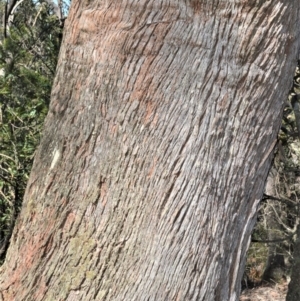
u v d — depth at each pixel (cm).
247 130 151
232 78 147
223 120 148
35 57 618
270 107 155
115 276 145
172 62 146
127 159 147
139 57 146
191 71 145
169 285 145
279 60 153
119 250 146
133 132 147
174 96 146
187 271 146
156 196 145
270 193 895
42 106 497
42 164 161
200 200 146
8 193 485
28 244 158
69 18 163
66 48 161
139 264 144
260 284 1192
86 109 152
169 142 146
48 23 639
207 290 149
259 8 145
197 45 145
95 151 150
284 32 152
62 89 160
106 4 152
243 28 146
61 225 152
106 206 147
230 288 158
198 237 146
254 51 148
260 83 150
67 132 155
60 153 156
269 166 164
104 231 147
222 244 151
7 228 496
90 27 153
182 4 145
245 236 160
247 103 150
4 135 461
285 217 965
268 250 1179
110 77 149
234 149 150
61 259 151
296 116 459
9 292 158
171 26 145
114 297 145
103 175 148
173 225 145
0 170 477
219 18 145
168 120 146
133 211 146
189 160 146
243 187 154
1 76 509
